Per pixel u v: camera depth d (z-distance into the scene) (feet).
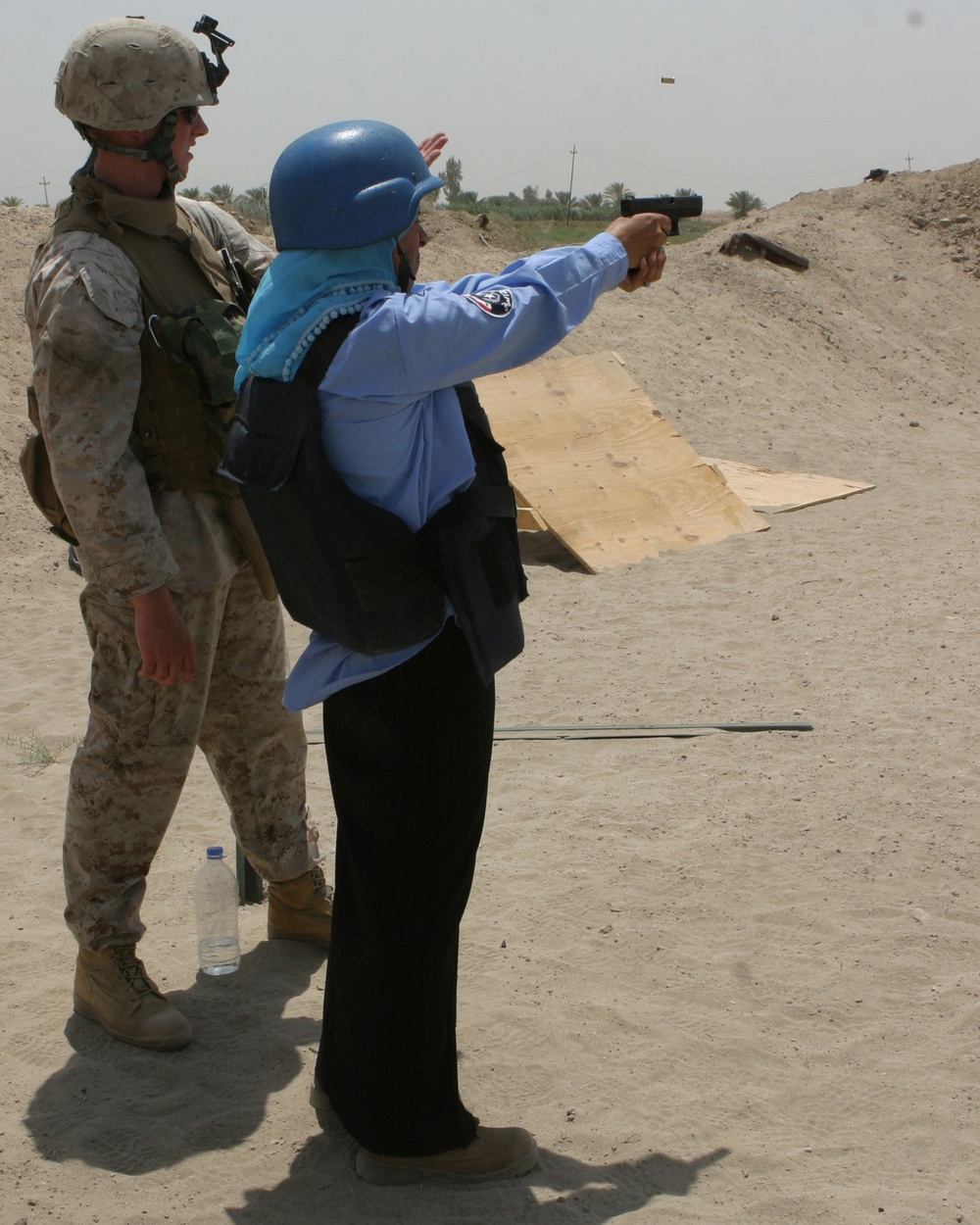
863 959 11.71
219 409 9.41
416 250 7.86
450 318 7.02
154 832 10.14
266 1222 8.27
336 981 8.55
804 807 15.19
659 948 11.94
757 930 12.28
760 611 24.31
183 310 9.37
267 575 9.89
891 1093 9.75
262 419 7.38
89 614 9.64
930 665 20.68
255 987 11.10
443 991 8.26
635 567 27.96
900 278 65.36
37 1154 8.94
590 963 11.68
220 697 10.70
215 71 9.49
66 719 19.12
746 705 19.03
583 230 110.93
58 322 8.58
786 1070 10.06
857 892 13.05
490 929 12.29
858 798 15.42
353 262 7.36
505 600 7.77
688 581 26.68
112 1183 8.65
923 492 36.24
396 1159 8.52
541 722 18.69
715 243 65.41
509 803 15.61
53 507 9.57
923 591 25.36
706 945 12.03
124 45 8.78
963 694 19.27
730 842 14.21
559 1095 9.70
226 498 9.58
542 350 7.47
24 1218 8.27
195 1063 10.01
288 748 11.11
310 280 7.37
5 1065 10.00
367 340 7.00
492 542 7.71
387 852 8.09
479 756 8.03
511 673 21.01
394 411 7.23
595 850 14.11
